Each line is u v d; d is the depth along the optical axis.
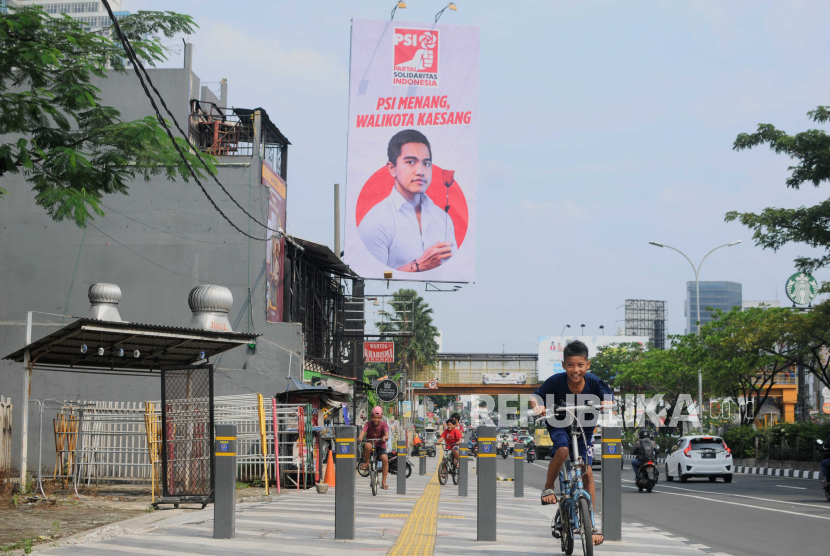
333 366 36.72
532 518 12.60
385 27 38.09
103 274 26.89
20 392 25.56
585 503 7.10
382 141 37.91
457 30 38.25
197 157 15.08
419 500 15.67
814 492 21.28
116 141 14.17
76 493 15.30
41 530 10.04
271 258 28.03
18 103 14.17
